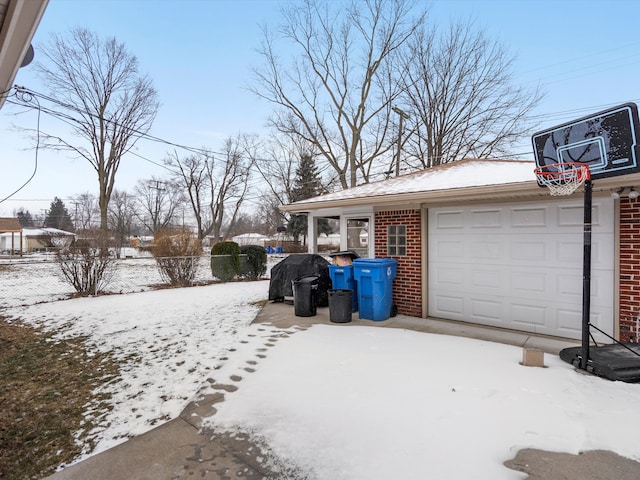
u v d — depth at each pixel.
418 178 8.55
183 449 2.70
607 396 3.39
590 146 4.10
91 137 23.94
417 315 6.97
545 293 5.61
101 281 10.79
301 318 7.01
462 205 6.47
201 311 7.94
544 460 2.48
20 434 3.05
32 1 2.18
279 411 3.23
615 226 4.94
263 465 2.49
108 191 24.83
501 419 3.01
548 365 4.25
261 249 15.28
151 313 7.74
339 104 23.55
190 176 37.78
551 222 5.53
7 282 13.13
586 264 4.09
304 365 4.35
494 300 6.14
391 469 2.40
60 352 5.20
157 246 13.69
